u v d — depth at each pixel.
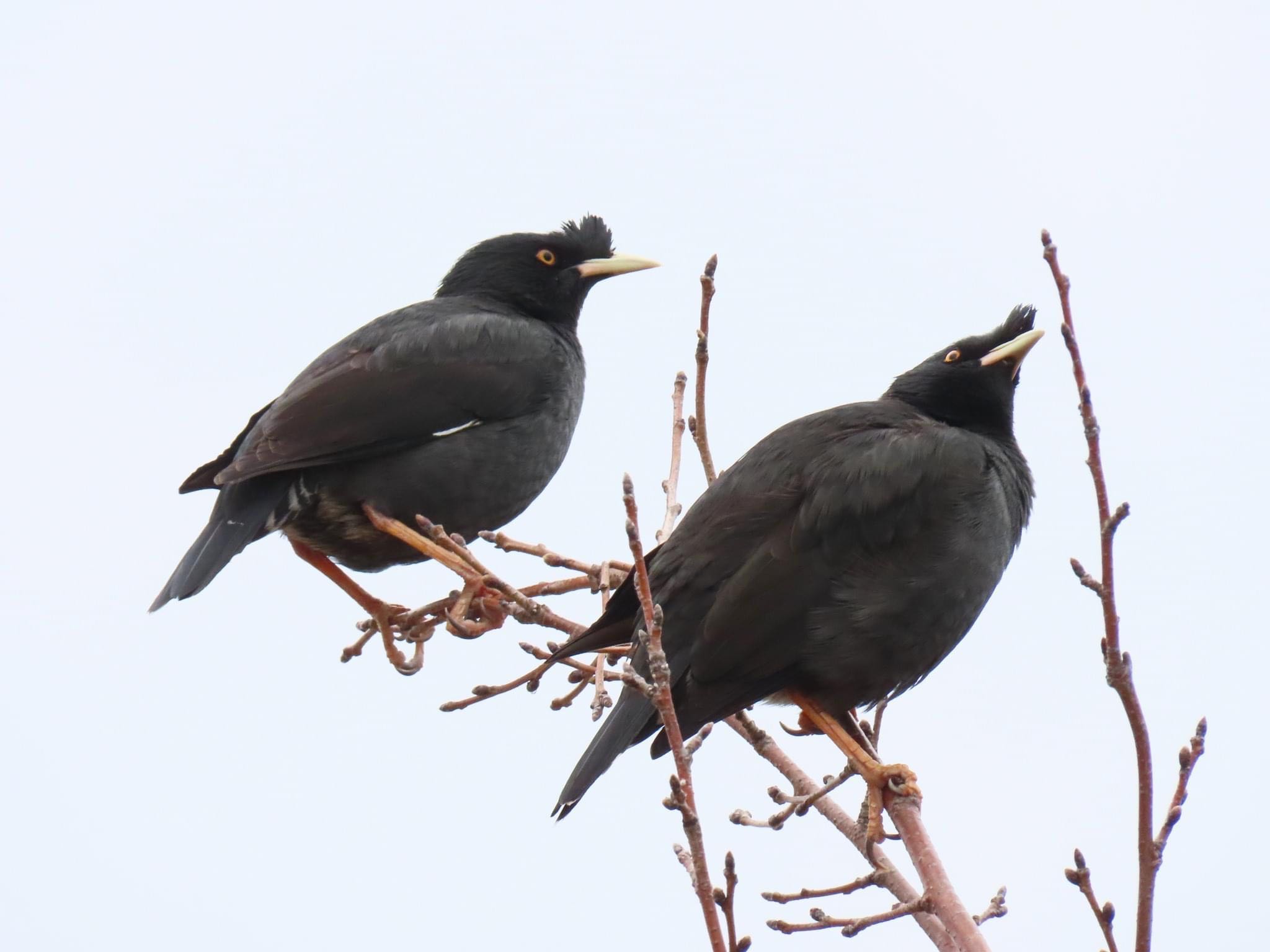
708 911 6.39
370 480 13.53
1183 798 6.98
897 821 9.00
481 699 10.06
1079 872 7.05
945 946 8.23
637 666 9.57
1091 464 7.02
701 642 10.21
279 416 13.40
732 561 10.34
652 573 10.55
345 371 13.75
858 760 9.41
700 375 10.87
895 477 10.44
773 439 10.95
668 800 7.10
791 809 8.72
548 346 14.52
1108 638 6.95
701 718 10.16
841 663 10.33
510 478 14.12
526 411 14.20
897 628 10.34
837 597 10.28
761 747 9.95
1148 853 6.93
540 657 10.09
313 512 13.66
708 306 10.73
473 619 13.23
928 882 8.52
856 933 8.06
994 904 8.59
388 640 13.74
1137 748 6.96
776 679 10.35
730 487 10.67
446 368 13.86
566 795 9.01
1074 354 7.09
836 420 11.05
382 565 14.39
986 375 11.77
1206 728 7.04
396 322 14.35
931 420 11.36
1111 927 7.02
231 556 13.00
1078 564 7.02
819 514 10.34
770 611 10.23
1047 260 7.16
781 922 8.08
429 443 13.69
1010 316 12.11
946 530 10.45
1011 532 11.08
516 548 10.56
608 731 9.31
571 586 10.80
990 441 11.33
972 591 10.61
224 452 14.35
